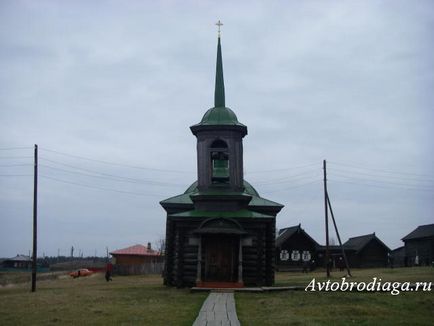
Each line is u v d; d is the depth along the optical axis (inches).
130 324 702.5
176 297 1059.3
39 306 941.8
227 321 719.7
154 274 2960.1
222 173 1400.1
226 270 1301.7
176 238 1330.0
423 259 3186.5
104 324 707.4
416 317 790.5
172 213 1460.4
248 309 859.4
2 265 5162.4
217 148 1382.9
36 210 1537.9
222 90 1483.8
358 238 3348.9
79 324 712.4
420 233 3275.1
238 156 1389.0
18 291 1483.8
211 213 1326.3
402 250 3853.3
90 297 1103.0
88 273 2935.5
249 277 1293.1
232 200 1343.5
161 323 708.7
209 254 1310.3
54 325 707.4
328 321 738.8
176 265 1315.2
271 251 1353.3
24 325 712.4
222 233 1238.9
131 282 1872.5
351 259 3102.9
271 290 1152.2
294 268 2837.1
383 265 3137.3
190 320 733.3
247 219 1309.1
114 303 967.6
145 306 907.4
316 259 2913.4
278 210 1481.3
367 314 814.5
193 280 1294.3
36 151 1565.0
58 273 3627.0
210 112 1435.8
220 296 1047.6
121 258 3826.3
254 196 1549.0
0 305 973.2
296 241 2881.4
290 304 927.7
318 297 1045.8
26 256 5462.6
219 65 1508.4
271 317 768.9
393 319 767.1
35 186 1553.9
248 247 1307.8
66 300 1048.2
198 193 1369.3
